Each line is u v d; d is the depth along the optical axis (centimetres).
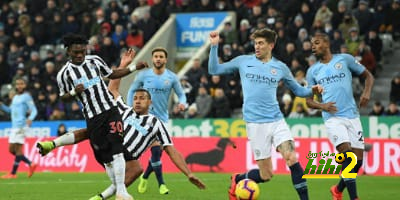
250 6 5912
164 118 3288
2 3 7106
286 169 4509
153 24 6025
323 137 4556
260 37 2355
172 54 6222
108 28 6062
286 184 3534
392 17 5581
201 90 5050
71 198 2847
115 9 6197
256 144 2341
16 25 6606
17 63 6131
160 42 6012
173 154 2409
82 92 2283
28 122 4181
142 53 5731
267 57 2367
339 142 2612
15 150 4150
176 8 6272
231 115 5262
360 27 5488
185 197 2894
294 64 5012
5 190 3212
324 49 2669
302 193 2264
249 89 2344
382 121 4544
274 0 5731
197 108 5041
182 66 6256
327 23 5250
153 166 3050
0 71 6153
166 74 3269
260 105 2330
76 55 2295
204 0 6178
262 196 2953
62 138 2314
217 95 5006
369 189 3312
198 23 6184
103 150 2289
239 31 5534
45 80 5734
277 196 2956
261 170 2347
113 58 5838
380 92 5428
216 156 4694
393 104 4694
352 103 2658
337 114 2642
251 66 2356
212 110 5012
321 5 5553
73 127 5162
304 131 4644
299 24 5409
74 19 6322
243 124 4750
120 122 2300
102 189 3284
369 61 5156
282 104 4906
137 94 2509
